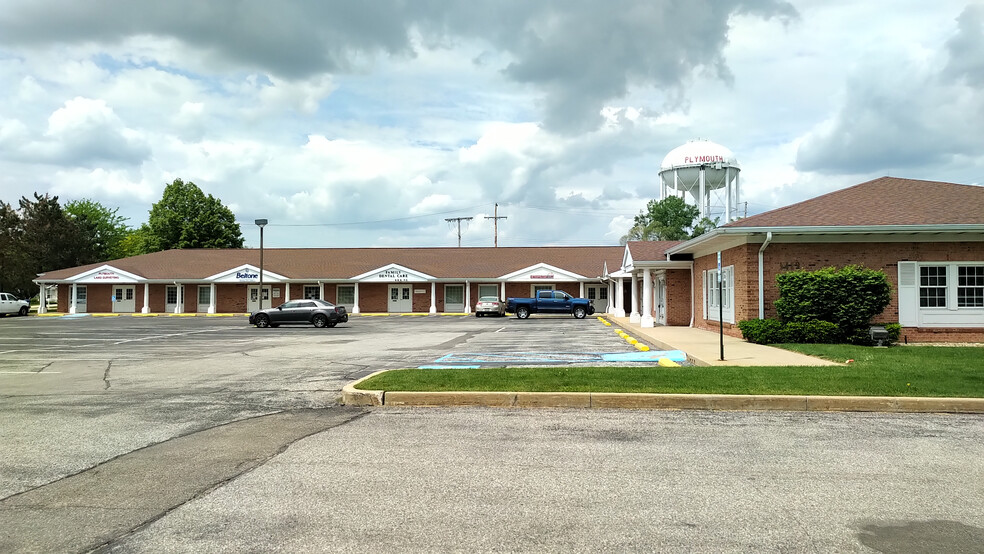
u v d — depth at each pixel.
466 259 53.88
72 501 5.09
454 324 34.06
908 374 10.50
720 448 6.74
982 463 6.18
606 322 35.00
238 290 51.19
